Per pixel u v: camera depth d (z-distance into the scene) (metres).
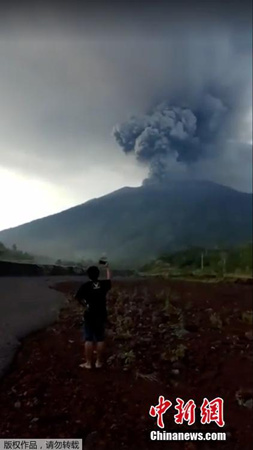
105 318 5.34
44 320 5.73
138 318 8.28
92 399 4.28
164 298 10.85
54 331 5.56
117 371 5.18
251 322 8.66
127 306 9.48
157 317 8.41
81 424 3.75
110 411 4.12
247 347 6.81
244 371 5.59
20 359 4.70
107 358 5.58
